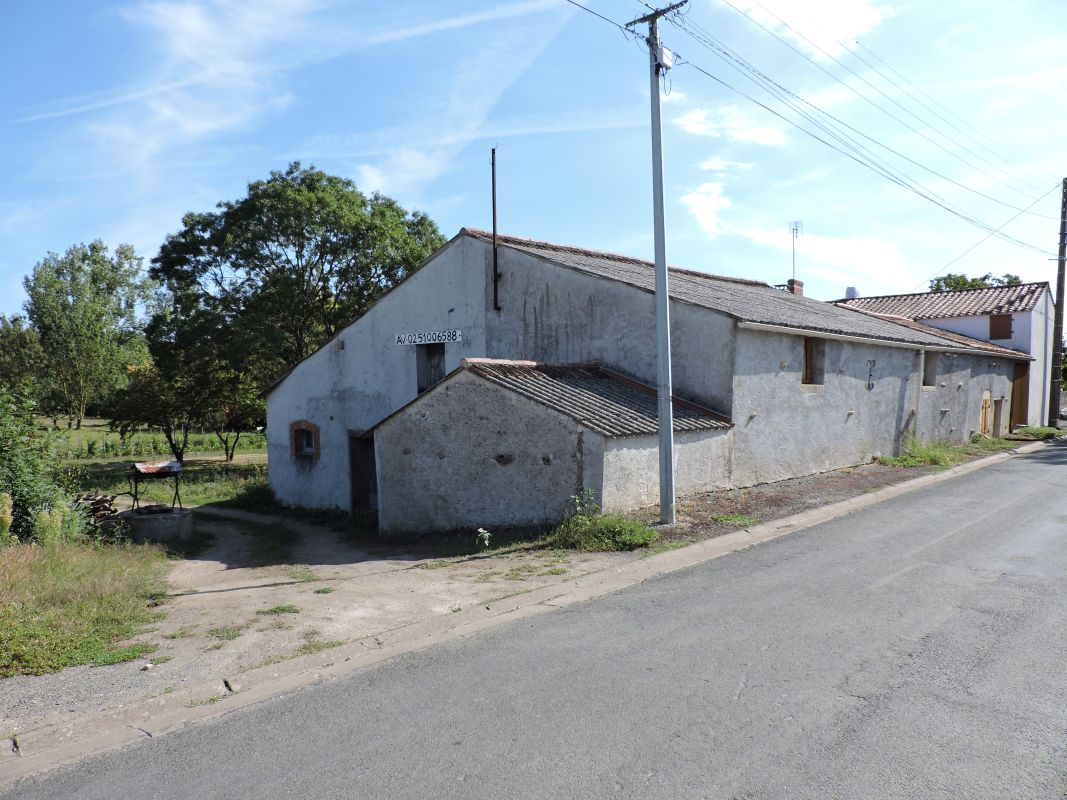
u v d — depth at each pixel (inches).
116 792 140.1
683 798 129.9
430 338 667.4
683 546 342.0
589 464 402.9
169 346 1051.3
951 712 161.6
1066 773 135.2
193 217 1050.7
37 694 184.7
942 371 838.5
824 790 131.0
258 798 135.6
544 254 617.0
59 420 2027.6
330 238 1010.7
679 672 189.9
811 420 589.0
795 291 1048.2
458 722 165.0
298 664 206.5
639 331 534.0
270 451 815.7
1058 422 1181.1
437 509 480.1
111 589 289.0
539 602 267.7
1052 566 291.9
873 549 330.3
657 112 380.2
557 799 131.0
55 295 2094.0
